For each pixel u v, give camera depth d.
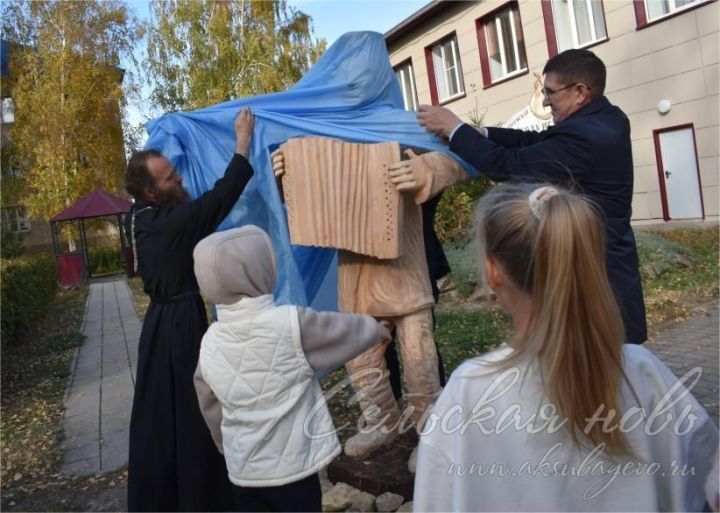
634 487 1.37
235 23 22.23
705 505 1.49
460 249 8.93
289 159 2.89
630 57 11.62
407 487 2.99
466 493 1.36
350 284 3.09
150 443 2.59
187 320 2.65
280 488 2.04
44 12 22.30
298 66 22.16
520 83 13.80
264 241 2.14
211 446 2.60
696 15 10.44
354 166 2.81
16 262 10.21
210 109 3.24
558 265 1.30
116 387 6.10
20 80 21.78
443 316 7.29
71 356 7.89
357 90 3.10
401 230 2.81
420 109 2.87
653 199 11.80
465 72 15.41
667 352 5.31
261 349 2.02
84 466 4.16
